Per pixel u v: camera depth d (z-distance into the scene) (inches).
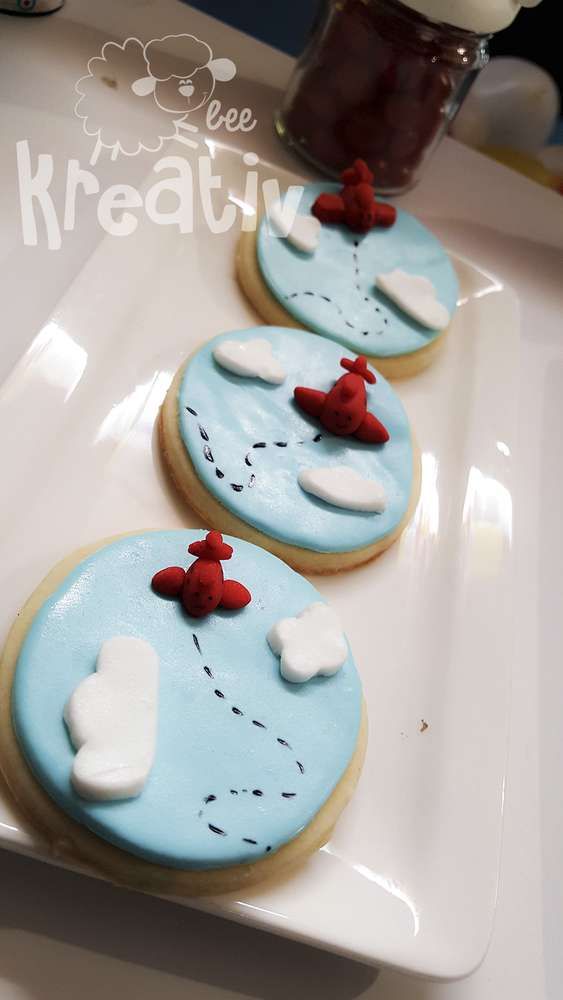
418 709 13.0
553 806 13.3
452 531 14.6
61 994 10.6
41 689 10.9
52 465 13.0
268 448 13.5
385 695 13.0
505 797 13.1
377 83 16.4
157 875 10.6
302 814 11.1
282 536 13.0
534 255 18.5
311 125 16.9
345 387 13.9
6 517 12.4
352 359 14.8
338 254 15.9
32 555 12.4
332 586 13.5
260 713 11.5
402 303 15.6
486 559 14.4
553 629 14.8
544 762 13.6
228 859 10.7
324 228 16.0
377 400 14.5
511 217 18.6
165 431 13.5
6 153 15.4
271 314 15.2
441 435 15.5
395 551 14.2
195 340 14.7
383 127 16.6
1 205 14.9
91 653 11.2
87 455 13.2
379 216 16.3
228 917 10.8
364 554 13.6
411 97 16.4
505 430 15.7
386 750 12.6
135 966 10.8
